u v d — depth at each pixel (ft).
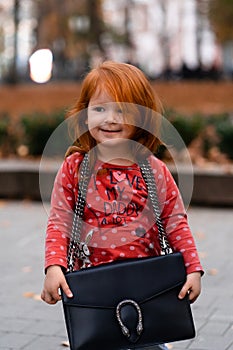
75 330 10.69
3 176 37.55
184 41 165.48
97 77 11.46
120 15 137.18
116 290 10.89
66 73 136.46
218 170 35.27
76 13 113.09
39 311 19.54
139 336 10.85
